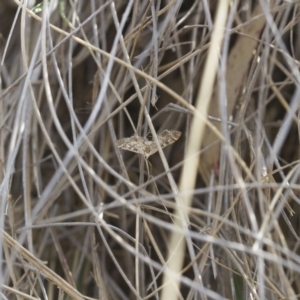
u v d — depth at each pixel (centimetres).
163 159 77
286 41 112
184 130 118
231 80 103
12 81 114
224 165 93
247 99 91
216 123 103
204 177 107
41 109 118
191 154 71
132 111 123
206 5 83
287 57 85
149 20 95
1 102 100
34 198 119
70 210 119
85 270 115
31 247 89
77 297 79
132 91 119
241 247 70
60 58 114
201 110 77
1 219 73
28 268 89
